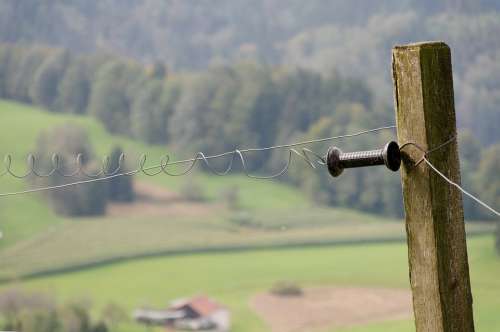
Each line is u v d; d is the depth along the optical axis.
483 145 130.75
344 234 124.12
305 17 198.12
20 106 158.62
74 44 194.00
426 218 6.75
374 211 130.25
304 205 131.75
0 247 115.69
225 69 153.12
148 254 122.19
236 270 118.56
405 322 97.62
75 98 158.00
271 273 116.38
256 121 144.12
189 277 116.12
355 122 139.50
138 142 146.75
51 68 160.00
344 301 106.06
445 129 6.77
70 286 111.75
